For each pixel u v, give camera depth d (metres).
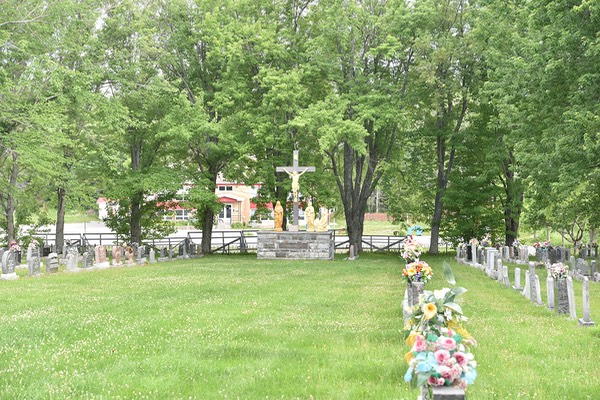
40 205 39.16
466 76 37.81
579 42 20.27
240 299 17.58
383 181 45.31
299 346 11.16
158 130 36.50
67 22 30.56
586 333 12.67
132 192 36.44
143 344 11.07
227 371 9.27
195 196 37.16
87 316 13.93
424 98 38.84
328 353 10.41
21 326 12.41
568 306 15.45
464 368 5.64
